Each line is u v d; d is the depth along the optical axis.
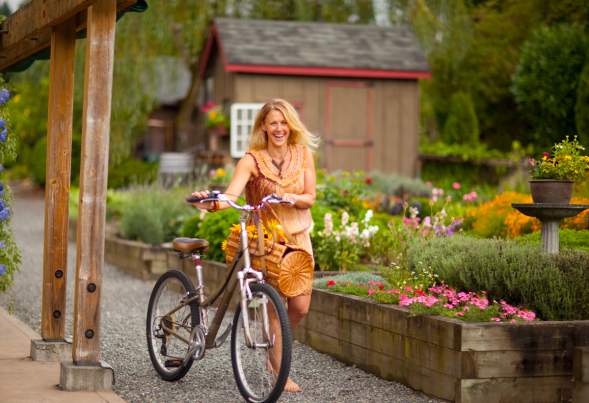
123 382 6.22
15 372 6.32
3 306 9.85
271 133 5.87
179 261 11.46
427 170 24.31
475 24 23.72
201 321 5.95
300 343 7.66
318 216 9.97
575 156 6.77
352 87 23.67
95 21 5.74
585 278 6.11
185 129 33.66
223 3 27.64
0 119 7.39
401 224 10.46
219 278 9.72
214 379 6.34
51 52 6.94
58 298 6.88
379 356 6.39
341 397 5.82
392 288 7.11
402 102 23.98
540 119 18.25
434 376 5.73
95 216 5.84
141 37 19.92
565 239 7.87
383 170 23.86
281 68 22.86
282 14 28.59
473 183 23.56
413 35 25.33
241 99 23.08
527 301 6.22
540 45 17.69
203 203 5.67
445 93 27.77
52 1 6.22
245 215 5.73
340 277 7.92
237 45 23.34
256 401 5.39
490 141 25.98
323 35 24.58
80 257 5.84
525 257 6.39
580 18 18.02
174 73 26.05
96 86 5.78
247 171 5.88
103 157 5.83
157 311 6.42
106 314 9.44
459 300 6.14
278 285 5.56
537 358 5.54
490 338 5.46
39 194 34.97
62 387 5.81
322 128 23.48
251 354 5.59
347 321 6.84
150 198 14.62
